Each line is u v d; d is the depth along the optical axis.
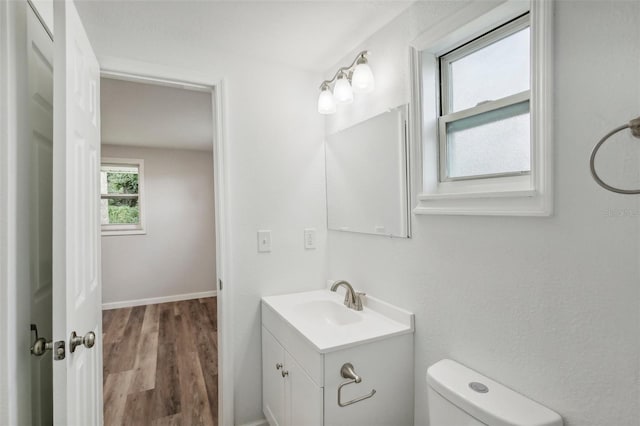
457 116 1.35
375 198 1.72
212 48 1.85
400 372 1.46
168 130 3.87
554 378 0.98
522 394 1.07
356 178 1.86
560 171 0.95
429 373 1.21
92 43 1.59
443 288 1.35
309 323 1.54
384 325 1.52
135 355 3.04
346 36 1.75
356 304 1.73
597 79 0.87
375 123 1.70
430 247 1.41
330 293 2.07
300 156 2.09
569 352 0.94
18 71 0.96
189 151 5.11
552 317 0.98
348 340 1.34
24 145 1.00
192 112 3.19
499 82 1.22
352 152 1.89
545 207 0.97
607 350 0.87
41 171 1.17
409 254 1.52
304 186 2.11
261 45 1.84
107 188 4.76
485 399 1.04
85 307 1.22
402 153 1.53
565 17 0.93
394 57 1.59
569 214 0.94
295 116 2.08
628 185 0.82
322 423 1.28
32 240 1.09
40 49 1.15
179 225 5.04
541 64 0.97
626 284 0.83
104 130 3.84
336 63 2.03
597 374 0.89
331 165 2.10
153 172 4.88
